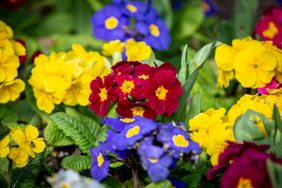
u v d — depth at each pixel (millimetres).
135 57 672
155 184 548
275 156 542
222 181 529
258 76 642
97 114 670
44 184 648
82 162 624
